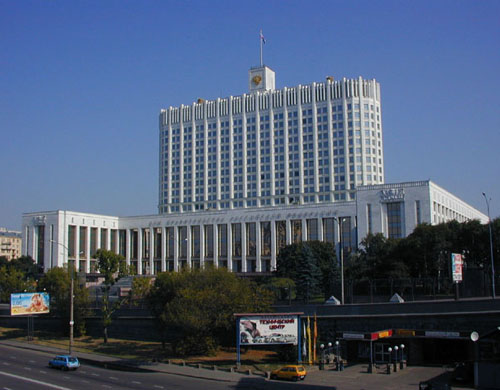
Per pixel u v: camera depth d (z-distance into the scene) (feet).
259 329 237.45
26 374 217.97
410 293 299.17
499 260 373.20
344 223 602.03
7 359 263.90
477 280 299.79
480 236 375.86
